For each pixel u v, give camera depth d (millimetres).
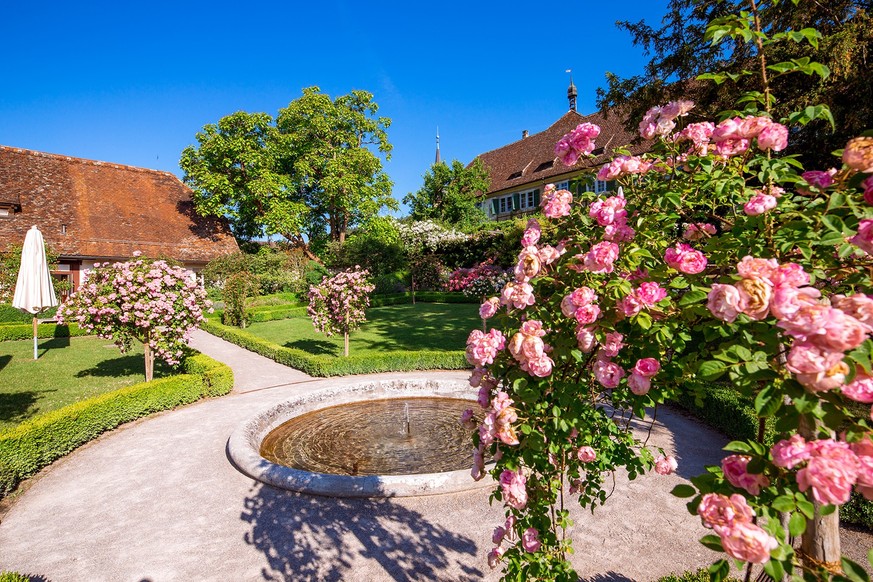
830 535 1911
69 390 8883
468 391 8508
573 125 32469
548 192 2229
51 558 3773
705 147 2008
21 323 16406
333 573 3520
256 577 3496
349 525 4152
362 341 14102
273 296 23375
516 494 1884
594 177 2357
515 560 2156
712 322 1634
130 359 12266
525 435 1905
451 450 6176
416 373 9945
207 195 25609
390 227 30109
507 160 37094
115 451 6008
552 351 1922
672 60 9750
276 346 12141
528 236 2035
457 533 3996
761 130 1720
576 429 1962
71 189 22609
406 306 23781
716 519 1244
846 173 1543
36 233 10305
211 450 5992
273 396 8484
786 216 1722
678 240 2137
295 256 26391
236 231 29734
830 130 7324
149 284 8109
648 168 2090
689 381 1743
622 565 3504
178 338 8516
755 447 1341
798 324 1143
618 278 1722
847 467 1091
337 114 28719
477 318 18594
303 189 29828
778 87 7750
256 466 5117
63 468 5520
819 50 6777
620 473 5031
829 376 1118
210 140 24906
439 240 30109
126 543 3963
